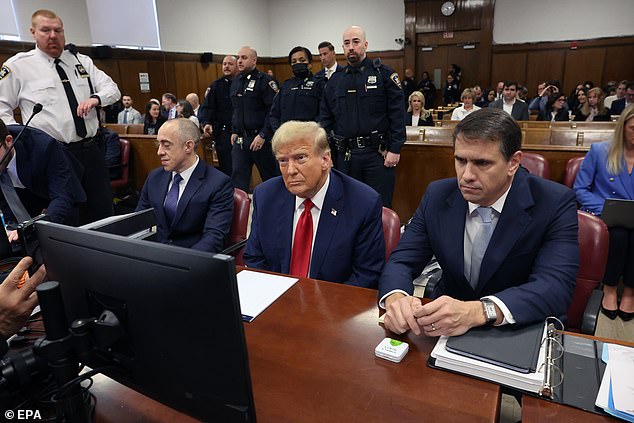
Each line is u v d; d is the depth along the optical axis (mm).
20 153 2188
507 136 1101
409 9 10422
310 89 3875
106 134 4312
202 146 4559
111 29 7887
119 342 716
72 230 712
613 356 921
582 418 777
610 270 2396
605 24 9250
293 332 1082
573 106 8492
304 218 1549
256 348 1021
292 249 1568
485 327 1011
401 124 3125
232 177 4523
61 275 766
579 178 2605
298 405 832
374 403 831
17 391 848
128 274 655
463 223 1319
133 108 8109
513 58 10062
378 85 3057
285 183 1492
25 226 1035
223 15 10219
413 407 816
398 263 1351
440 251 1346
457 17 10141
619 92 6934
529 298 1035
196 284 590
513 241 1230
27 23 6590
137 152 4457
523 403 822
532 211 1229
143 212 1185
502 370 864
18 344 1081
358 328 1092
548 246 1193
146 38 8523
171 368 674
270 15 11680
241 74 4238
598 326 2393
